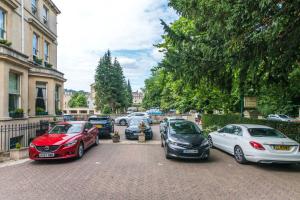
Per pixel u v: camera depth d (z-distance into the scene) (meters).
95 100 55.22
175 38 10.91
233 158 9.64
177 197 5.39
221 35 7.88
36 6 18.27
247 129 8.96
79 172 7.43
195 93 18.11
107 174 7.18
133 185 6.19
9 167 8.16
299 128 10.05
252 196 5.46
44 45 19.45
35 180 6.64
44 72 17.00
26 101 14.20
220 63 9.77
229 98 17.31
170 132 9.95
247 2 6.04
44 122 15.46
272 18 6.33
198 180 6.66
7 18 14.12
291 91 13.96
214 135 11.52
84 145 10.22
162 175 7.12
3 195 5.52
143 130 14.37
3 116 11.67
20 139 13.38
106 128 16.06
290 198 5.36
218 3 6.89
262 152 7.75
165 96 37.09
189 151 8.77
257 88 13.33
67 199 5.27
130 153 10.54
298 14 6.40
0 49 11.50
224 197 5.39
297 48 7.98
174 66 10.50
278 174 7.32
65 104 106.88
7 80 12.01
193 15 9.09
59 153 8.59
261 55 7.99
